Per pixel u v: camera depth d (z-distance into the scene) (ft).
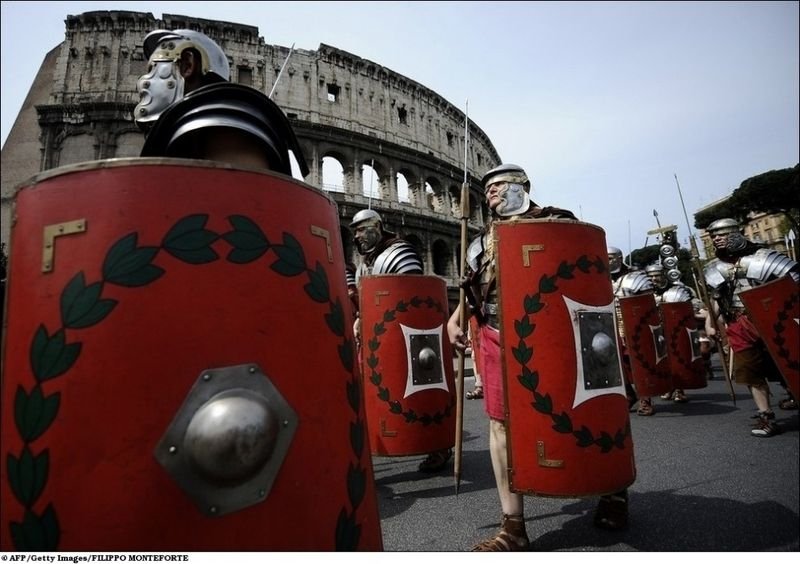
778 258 13.89
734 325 15.06
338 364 3.56
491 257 7.97
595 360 6.83
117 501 2.61
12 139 81.00
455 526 8.45
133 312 2.85
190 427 2.76
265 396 3.01
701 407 20.04
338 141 94.79
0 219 49.01
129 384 2.75
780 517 8.02
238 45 91.35
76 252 2.92
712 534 7.50
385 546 7.73
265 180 3.43
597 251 7.35
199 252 3.05
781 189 120.78
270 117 4.40
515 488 6.72
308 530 3.01
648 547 7.17
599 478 6.56
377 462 14.08
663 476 10.59
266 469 2.91
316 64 98.32
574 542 7.42
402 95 110.42
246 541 2.78
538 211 8.04
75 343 2.78
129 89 84.23
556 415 6.64
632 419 18.08
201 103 4.05
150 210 3.02
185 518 2.67
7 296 3.01
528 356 6.84
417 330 11.69
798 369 12.67
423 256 100.22
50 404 2.73
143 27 87.51
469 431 17.03
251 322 3.09
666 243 27.22
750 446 13.05
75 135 81.35
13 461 2.72
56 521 2.60
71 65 84.33
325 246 3.78
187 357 2.85
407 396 11.44
